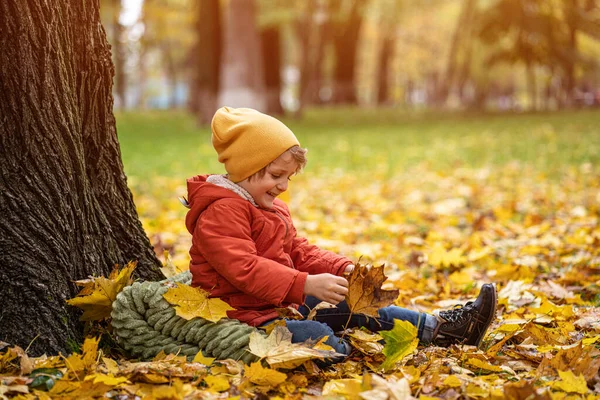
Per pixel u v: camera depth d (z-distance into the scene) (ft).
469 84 148.46
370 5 93.35
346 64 117.29
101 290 9.16
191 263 9.56
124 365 8.66
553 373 8.63
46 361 8.48
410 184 29.96
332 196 27.02
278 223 9.59
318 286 8.94
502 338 10.27
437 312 10.02
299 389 8.21
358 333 9.45
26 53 9.15
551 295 12.81
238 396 7.66
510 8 79.25
